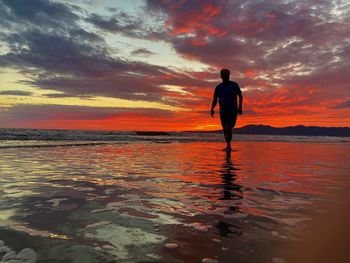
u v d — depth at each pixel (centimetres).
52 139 1420
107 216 213
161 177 396
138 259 144
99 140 1499
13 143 1035
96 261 141
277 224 201
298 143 1644
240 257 149
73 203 249
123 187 323
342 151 989
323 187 338
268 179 392
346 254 154
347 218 216
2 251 149
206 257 148
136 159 628
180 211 230
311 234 182
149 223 199
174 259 145
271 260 146
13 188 308
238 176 414
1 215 211
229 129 929
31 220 200
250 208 242
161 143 1370
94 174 412
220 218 213
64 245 158
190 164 549
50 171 435
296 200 272
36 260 140
